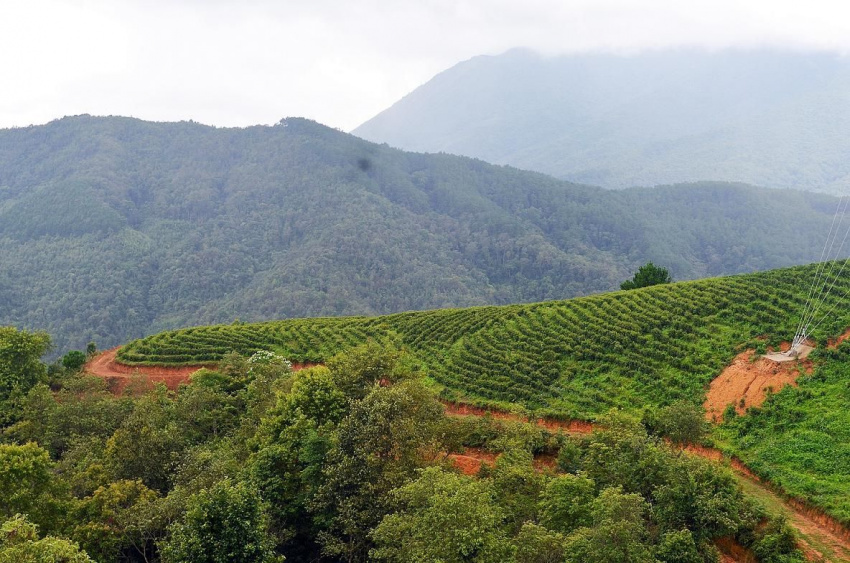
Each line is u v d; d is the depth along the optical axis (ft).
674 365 179.73
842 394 138.92
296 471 122.31
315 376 149.59
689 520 97.40
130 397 201.05
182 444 141.79
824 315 172.76
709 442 141.49
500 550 80.18
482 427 163.73
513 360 215.31
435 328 268.82
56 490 112.06
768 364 160.56
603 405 174.91
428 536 83.51
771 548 97.71
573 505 94.84
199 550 90.43
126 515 109.81
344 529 106.52
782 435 135.23
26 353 213.66
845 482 113.60
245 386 201.57
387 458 113.70
